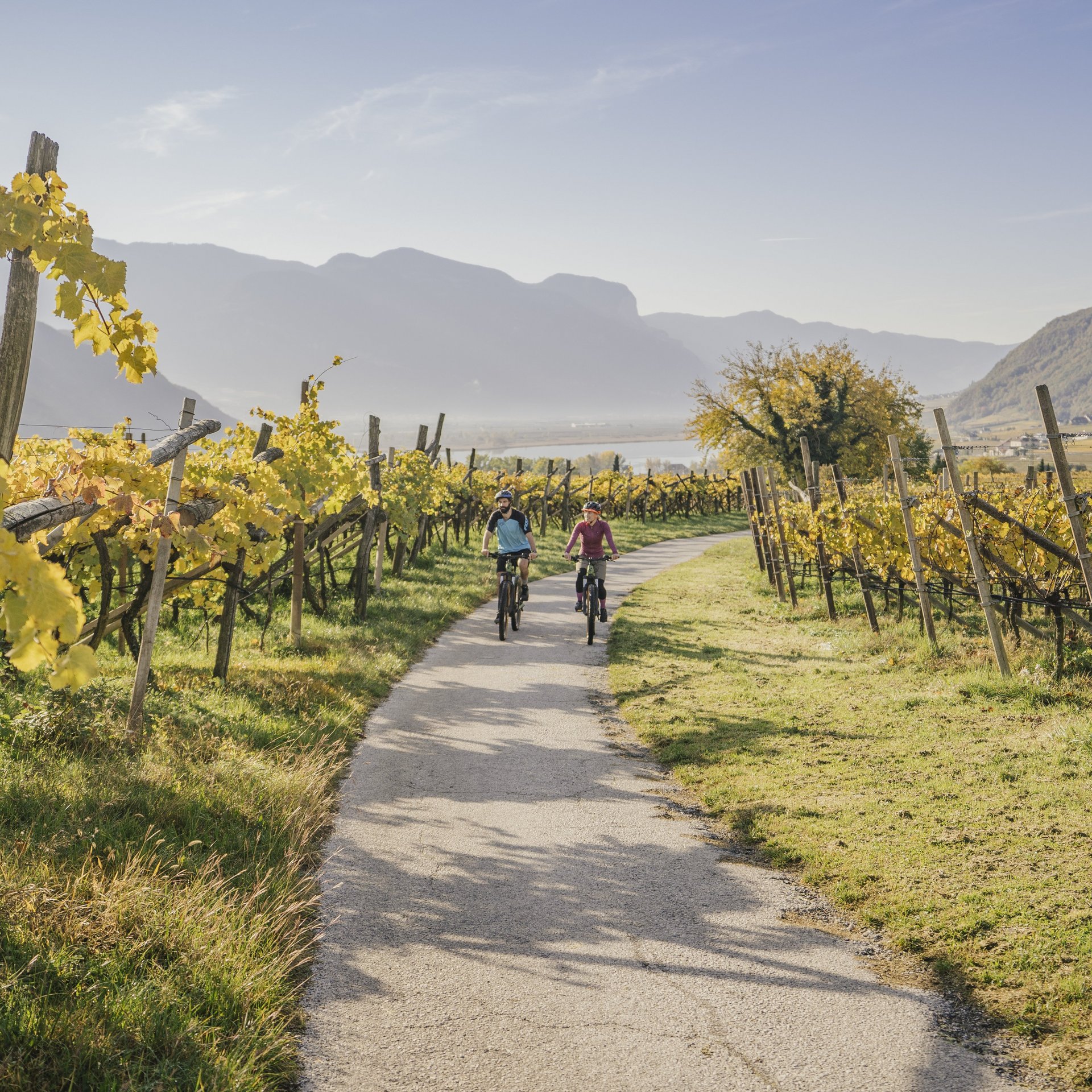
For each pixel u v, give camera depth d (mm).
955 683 8797
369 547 12695
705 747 7418
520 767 6984
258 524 7762
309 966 3842
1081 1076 3098
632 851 5336
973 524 9461
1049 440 7969
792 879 4953
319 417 11195
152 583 6723
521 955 4031
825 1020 3516
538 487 36500
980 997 3645
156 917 3668
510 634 13102
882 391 54219
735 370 54500
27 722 5773
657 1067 3197
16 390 3783
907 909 4418
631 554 26703
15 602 1865
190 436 6586
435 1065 3170
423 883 4797
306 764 6250
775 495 16188
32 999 3025
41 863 3961
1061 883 4520
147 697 7023
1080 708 7570
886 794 6016
